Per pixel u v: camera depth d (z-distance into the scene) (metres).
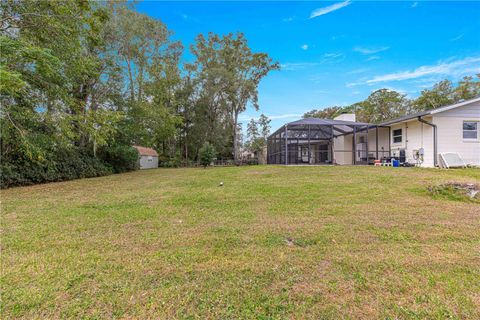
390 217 3.84
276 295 1.91
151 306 1.80
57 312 1.74
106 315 1.71
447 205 4.55
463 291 1.90
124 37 13.50
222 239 3.06
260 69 26.92
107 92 12.93
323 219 3.79
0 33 7.16
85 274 2.25
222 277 2.18
